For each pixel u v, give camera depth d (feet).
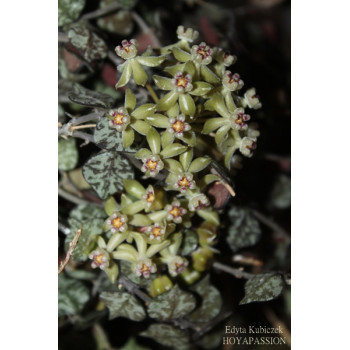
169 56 1.20
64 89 1.26
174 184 1.14
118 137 1.15
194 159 1.16
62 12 1.25
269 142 1.30
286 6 1.32
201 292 1.21
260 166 1.30
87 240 1.19
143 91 1.22
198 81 1.15
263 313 1.22
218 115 1.17
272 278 1.18
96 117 1.17
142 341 1.24
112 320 1.23
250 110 1.29
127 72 1.15
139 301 1.19
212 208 1.19
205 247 1.20
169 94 1.14
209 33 1.32
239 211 1.25
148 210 1.15
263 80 1.30
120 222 1.15
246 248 1.27
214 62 1.18
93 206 1.23
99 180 1.18
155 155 1.13
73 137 1.22
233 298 1.23
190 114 1.14
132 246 1.17
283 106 1.30
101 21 1.30
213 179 1.16
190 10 1.33
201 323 1.20
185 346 1.22
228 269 1.22
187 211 1.17
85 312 1.22
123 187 1.18
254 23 1.33
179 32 1.19
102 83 1.28
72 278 1.22
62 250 1.22
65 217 1.23
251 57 1.31
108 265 1.16
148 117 1.14
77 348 1.22
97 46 1.25
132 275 1.19
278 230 1.28
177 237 1.17
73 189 1.24
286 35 1.32
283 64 1.31
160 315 1.18
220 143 1.15
